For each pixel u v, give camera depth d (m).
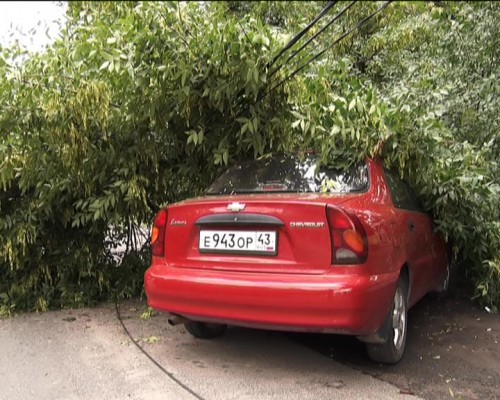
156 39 3.82
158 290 3.45
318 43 5.27
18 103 4.05
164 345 3.97
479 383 3.22
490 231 4.62
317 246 3.05
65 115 4.02
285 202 3.15
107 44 3.84
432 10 6.46
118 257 5.49
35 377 3.37
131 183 4.57
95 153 4.47
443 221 4.57
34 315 4.87
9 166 4.37
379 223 3.28
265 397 3.02
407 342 4.02
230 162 4.53
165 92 4.09
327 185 3.69
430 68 5.70
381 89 6.09
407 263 3.70
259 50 3.92
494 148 5.09
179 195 5.09
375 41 6.96
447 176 4.31
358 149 3.82
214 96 4.03
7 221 4.77
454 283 5.95
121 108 4.29
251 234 3.24
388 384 3.21
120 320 4.65
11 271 5.01
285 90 4.05
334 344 3.95
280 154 4.17
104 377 3.35
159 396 3.05
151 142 4.65
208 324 4.00
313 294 2.93
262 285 3.05
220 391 3.11
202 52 3.91
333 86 4.22
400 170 4.05
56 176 4.64
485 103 5.16
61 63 4.02
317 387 3.16
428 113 4.11
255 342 4.02
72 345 3.99
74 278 5.30
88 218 4.75
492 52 5.31
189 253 3.47
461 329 4.32
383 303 3.11
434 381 3.26
